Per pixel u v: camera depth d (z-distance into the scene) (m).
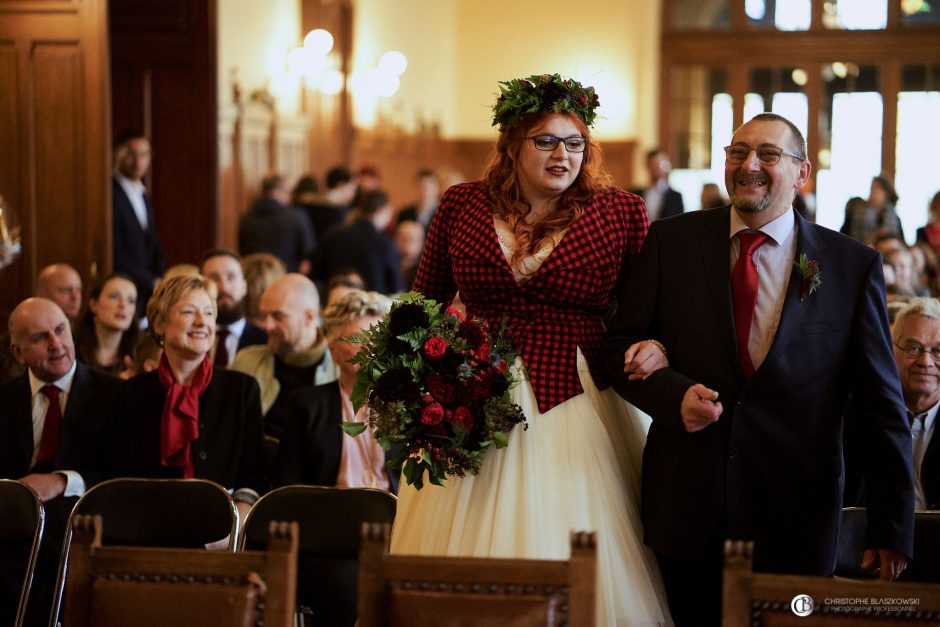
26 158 7.58
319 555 4.22
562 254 3.72
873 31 18.59
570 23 19.56
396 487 4.98
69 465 4.93
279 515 4.24
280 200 11.45
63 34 7.53
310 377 5.87
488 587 2.93
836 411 3.60
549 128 3.71
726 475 3.54
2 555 4.76
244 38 12.64
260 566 3.02
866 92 18.73
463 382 3.58
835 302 3.56
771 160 3.52
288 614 3.00
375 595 2.95
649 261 3.72
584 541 2.91
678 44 19.30
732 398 3.55
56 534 4.76
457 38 20.25
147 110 9.98
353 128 15.86
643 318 3.69
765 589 2.87
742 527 3.54
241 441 5.03
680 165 19.41
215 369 5.13
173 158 9.99
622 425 3.93
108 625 3.03
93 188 7.54
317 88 14.87
